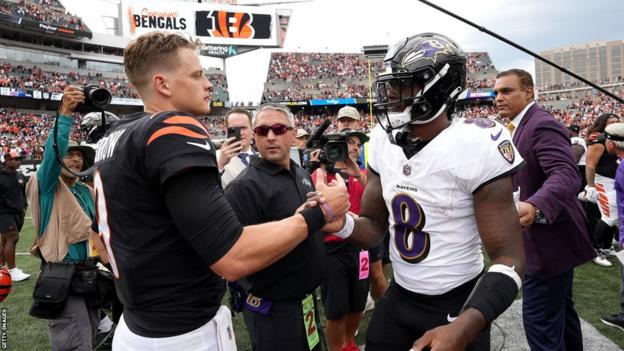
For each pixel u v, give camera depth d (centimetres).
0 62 2980
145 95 138
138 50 135
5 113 2764
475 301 121
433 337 115
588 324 340
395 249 161
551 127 231
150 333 128
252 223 223
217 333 136
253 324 220
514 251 132
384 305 169
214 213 115
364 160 451
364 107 3978
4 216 538
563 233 230
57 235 259
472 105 3819
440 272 147
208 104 144
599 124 487
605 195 480
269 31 3550
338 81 4106
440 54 139
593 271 478
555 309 235
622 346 302
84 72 3425
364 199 177
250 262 117
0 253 540
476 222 145
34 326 391
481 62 4125
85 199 288
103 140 140
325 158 183
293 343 214
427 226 147
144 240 124
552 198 204
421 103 139
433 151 143
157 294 126
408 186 150
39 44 3297
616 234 500
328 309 301
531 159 238
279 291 214
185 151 115
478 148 137
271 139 229
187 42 138
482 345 149
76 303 261
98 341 331
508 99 253
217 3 3475
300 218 129
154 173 117
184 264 127
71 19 3475
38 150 2438
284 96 3931
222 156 306
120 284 132
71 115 250
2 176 538
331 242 294
